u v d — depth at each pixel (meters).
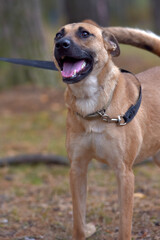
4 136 7.75
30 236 4.28
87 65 3.72
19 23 10.34
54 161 6.50
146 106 4.09
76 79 3.62
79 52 3.66
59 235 4.31
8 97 9.66
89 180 5.87
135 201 5.08
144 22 30.16
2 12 10.32
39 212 4.91
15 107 9.19
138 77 4.38
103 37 3.85
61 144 7.31
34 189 5.63
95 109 3.70
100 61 3.73
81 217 3.94
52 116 8.66
